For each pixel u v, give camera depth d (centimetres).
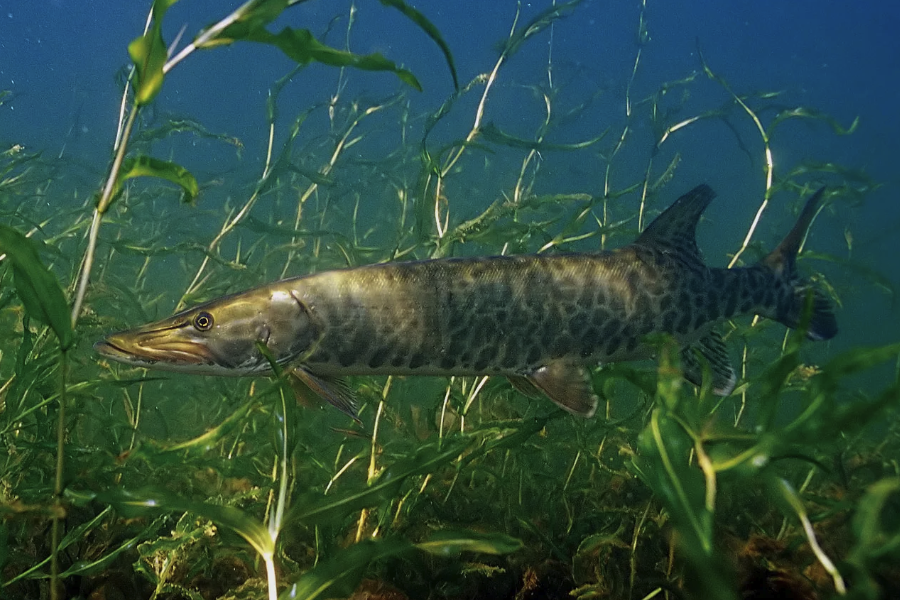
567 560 81
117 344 96
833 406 46
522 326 100
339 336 99
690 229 107
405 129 153
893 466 103
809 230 114
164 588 72
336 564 57
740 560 78
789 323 114
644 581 79
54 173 136
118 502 56
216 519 56
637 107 136
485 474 100
